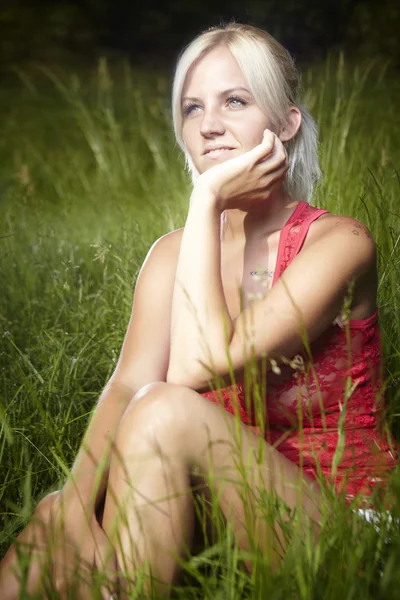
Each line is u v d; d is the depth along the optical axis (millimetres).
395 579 2240
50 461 3416
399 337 3648
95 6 23812
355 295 2932
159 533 2479
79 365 4254
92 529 2549
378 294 3951
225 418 2492
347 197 5059
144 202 7766
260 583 2252
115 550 2492
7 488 3277
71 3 24047
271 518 2377
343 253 2883
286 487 2539
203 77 3154
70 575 2418
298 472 2607
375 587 2307
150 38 23484
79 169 9750
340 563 2271
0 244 6426
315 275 2826
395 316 3711
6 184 8203
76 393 3920
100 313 4836
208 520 2637
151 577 2385
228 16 23406
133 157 9211
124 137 11195
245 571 2582
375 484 2758
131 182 8656
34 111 15641
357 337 2969
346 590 2223
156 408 2521
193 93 3184
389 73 12688
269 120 3168
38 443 3562
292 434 2957
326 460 2902
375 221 4344
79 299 4984
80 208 8016
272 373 2908
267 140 3020
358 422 2975
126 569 2371
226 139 3146
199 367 2764
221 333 2766
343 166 5441
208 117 3150
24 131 13750
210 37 3166
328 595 2238
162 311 3256
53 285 5410
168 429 2510
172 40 23547
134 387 3166
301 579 2211
